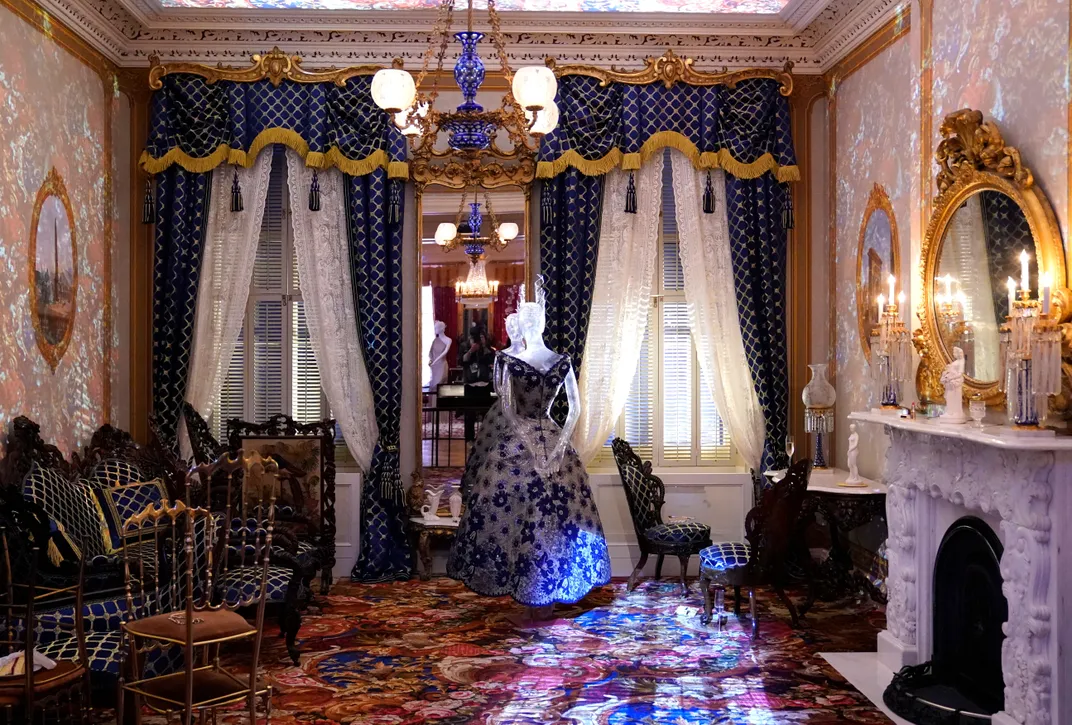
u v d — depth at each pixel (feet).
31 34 19.02
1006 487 13.28
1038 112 14.10
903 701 14.85
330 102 23.70
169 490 19.97
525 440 20.13
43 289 19.51
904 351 17.08
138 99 23.79
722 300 24.23
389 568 23.63
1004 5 15.07
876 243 21.25
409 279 24.30
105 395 23.02
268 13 22.88
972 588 15.12
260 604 12.00
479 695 15.84
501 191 24.23
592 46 23.91
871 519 20.68
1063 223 13.47
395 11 22.79
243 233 23.91
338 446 24.66
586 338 24.08
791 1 22.08
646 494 22.56
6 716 12.01
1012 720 13.26
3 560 14.43
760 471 24.21
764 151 24.00
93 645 13.92
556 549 19.77
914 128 18.67
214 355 23.85
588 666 17.28
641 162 24.00
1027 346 12.70
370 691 16.02
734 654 17.93
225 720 14.66
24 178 18.63
